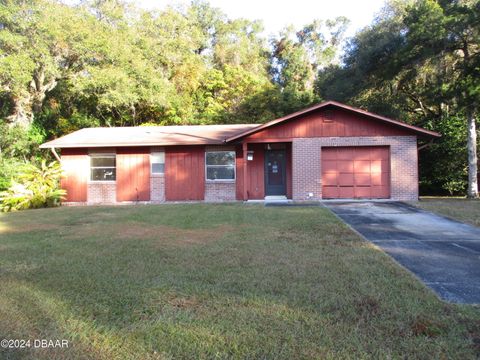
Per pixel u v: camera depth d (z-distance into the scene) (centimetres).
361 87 2242
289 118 1432
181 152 1628
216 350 293
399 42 1959
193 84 2786
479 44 1559
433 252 609
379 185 1452
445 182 1920
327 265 522
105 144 1582
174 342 305
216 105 2828
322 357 280
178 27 2919
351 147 1462
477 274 486
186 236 757
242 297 403
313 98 2716
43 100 2502
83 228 884
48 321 348
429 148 1902
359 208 1182
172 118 2658
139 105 2619
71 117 2609
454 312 359
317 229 809
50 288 440
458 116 1842
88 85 2209
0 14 1858
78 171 1677
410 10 1733
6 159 2089
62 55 2250
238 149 1602
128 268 521
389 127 1422
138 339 311
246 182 1516
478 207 1151
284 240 700
